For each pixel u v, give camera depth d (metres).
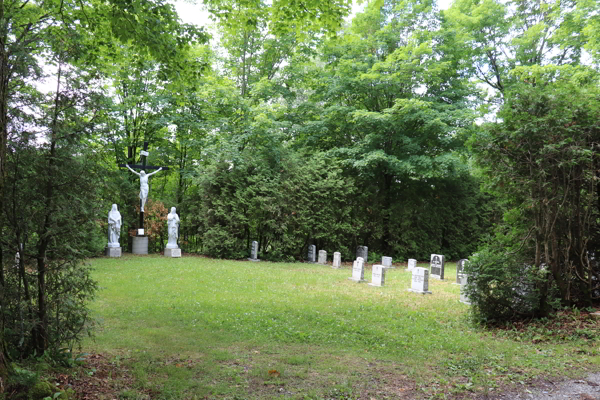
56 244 6.03
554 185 9.48
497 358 7.01
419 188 28.94
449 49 24.25
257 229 25.25
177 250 23.20
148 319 9.43
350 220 26.11
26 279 5.75
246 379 6.00
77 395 4.99
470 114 22.30
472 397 5.47
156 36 9.48
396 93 24.77
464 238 29.61
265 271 18.33
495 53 27.25
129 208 25.53
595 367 6.61
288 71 26.95
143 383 5.66
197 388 5.59
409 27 26.06
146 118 26.42
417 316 10.48
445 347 7.75
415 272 14.61
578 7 20.39
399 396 5.49
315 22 11.03
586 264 10.41
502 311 9.45
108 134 6.57
